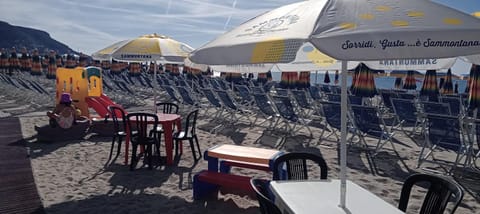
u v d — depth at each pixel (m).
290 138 7.14
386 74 14.34
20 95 13.61
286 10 2.44
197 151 6.01
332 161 5.50
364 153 6.07
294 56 1.83
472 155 5.22
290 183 2.43
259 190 2.06
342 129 2.17
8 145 6.04
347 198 2.19
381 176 4.83
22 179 4.34
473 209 3.75
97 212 3.49
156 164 5.21
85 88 8.10
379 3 1.96
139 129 4.98
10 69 17.48
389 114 10.34
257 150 4.06
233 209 3.66
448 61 5.22
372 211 2.01
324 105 6.34
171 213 3.53
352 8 1.91
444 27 1.67
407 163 5.50
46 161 5.18
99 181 4.41
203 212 3.58
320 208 2.03
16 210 3.46
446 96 9.00
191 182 4.46
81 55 21.22
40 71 16.14
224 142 6.71
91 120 7.33
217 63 2.31
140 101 13.52
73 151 5.80
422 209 2.28
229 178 3.72
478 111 6.01
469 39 1.61
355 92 8.49
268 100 7.75
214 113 10.39
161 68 20.88
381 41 1.65
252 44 2.14
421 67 5.56
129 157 5.56
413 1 1.98
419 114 5.36
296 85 10.61
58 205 3.63
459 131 4.66
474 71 4.96
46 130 6.34
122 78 15.94
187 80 13.70
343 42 1.67
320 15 1.89
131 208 3.62
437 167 5.28
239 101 11.53
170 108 6.85
